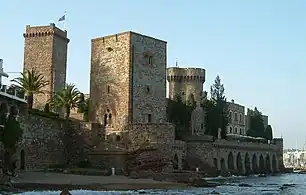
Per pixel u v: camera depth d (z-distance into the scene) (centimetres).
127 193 6072
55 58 12888
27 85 9175
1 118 7388
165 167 8956
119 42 10112
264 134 18238
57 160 9325
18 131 7406
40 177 7294
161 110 10394
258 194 6825
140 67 10081
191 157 11362
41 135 8700
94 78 10406
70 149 9694
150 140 9162
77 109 11381
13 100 7731
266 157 15725
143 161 9012
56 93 10700
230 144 13162
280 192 7281
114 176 8400
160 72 10469
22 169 7950
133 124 9381
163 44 10612
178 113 13225
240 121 18062
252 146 14600
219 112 14400
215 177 11388
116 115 9919
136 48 10044
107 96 10131
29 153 8212
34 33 12925
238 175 13112
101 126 9969
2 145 7262
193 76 15012
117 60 10100
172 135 9350
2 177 6231
